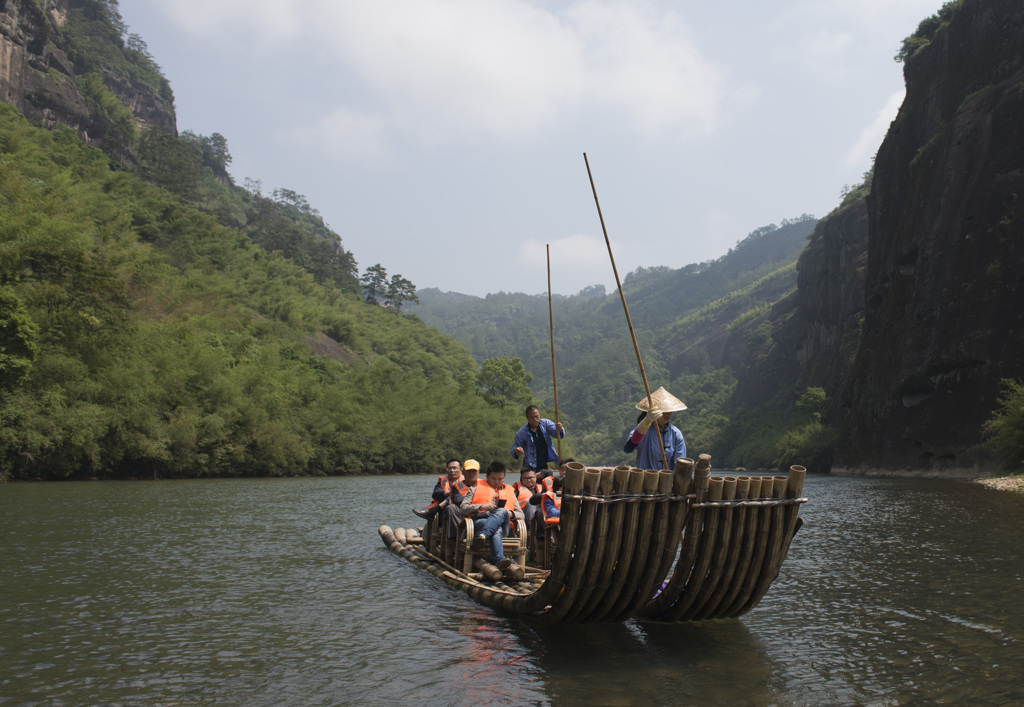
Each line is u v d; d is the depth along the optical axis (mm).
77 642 5625
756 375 128625
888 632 5973
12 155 51250
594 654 5398
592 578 5598
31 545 10680
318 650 5504
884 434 49750
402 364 102375
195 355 37938
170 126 146750
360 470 51062
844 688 4555
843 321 84062
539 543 8359
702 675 4852
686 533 5867
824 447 69000
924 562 9594
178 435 34375
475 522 8281
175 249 69500
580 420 195000
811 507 19812
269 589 7895
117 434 31438
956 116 48844
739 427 109250
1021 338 38250
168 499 20406
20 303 27109
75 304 30656
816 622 6367
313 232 177250
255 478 38938
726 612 6305
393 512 18047
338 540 12250
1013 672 4824
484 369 83188
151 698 4395
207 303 57750
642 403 7000
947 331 43656
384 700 4379
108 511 16125
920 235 49562
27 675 4801
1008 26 48125
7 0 77500
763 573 6145
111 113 106125
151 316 43812
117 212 58906
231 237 94312
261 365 45031
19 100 79125
